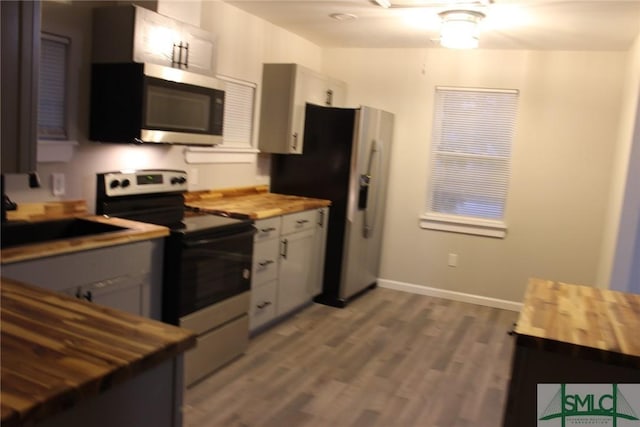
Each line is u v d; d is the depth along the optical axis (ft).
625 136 12.32
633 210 11.13
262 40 13.82
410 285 16.75
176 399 3.84
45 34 8.55
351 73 16.84
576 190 14.74
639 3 9.75
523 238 15.38
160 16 9.41
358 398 9.50
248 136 14.06
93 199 9.66
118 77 9.18
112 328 3.89
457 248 16.08
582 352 4.79
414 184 16.40
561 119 14.71
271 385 9.75
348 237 14.49
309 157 14.74
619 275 11.34
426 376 10.59
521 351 5.15
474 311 15.19
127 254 8.05
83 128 9.41
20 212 8.38
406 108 16.28
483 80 15.39
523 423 5.24
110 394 3.31
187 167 11.96
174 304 8.89
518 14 11.05
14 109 4.03
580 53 14.37
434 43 14.97
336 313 14.26
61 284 7.05
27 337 3.64
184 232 8.79
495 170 15.61
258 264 11.62
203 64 10.66
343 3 11.37
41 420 2.82
